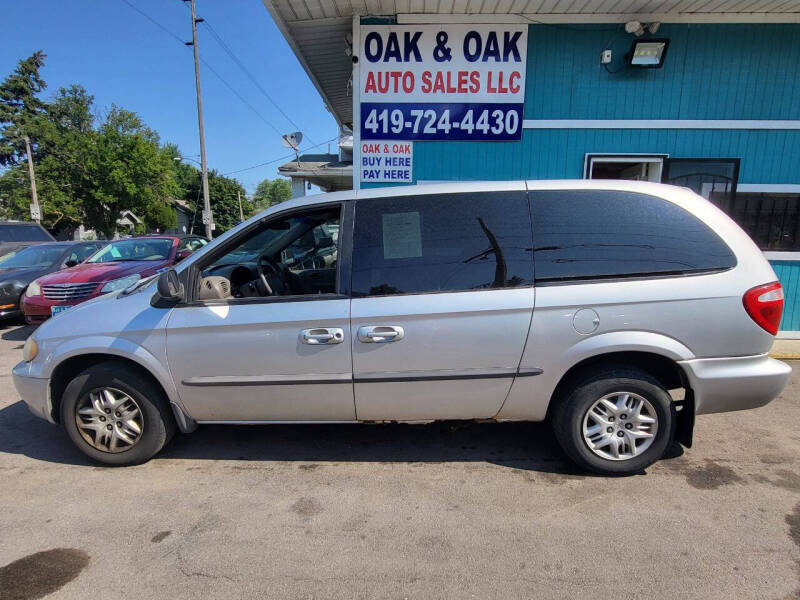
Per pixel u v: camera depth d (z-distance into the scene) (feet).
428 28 19.38
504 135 20.02
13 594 6.91
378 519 8.63
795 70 19.26
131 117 162.09
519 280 9.35
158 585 7.10
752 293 9.16
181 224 198.80
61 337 10.22
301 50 22.94
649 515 8.66
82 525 8.50
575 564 7.45
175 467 10.52
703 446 11.34
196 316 9.71
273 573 7.32
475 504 9.06
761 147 19.72
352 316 9.39
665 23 19.13
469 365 9.47
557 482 9.80
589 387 9.53
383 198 9.95
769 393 9.43
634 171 22.07
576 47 19.44
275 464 10.64
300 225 12.20
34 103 143.84
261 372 9.71
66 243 30.73
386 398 9.76
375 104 19.99
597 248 9.41
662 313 9.18
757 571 7.27
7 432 12.36
